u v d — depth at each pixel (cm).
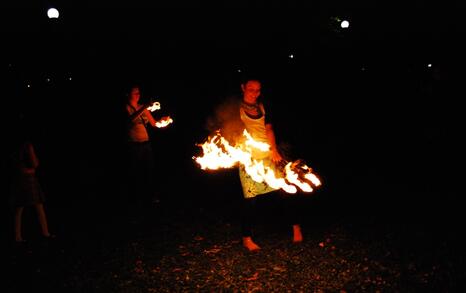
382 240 547
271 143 538
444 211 633
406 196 717
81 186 956
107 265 530
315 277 464
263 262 510
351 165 954
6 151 1019
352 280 452
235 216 693
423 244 527
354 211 666
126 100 800
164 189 888
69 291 469
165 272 501
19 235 625
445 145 1011
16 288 481
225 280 472
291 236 585
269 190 549
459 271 455
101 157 1256
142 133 802
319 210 683
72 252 579
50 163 1221
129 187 910
